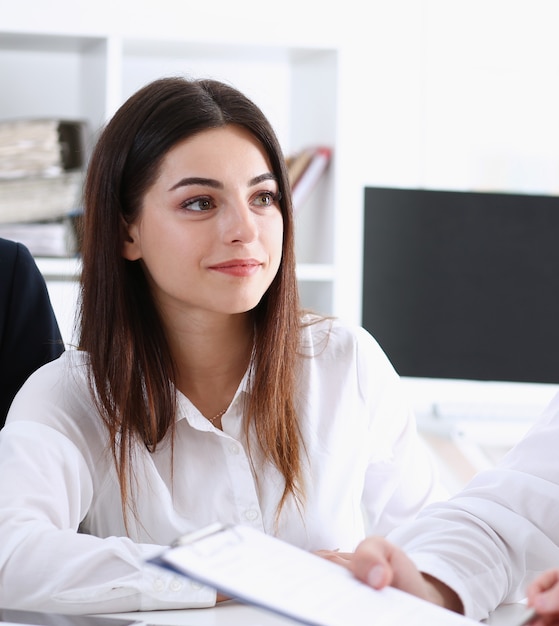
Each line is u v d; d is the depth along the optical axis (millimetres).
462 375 2777
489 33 3189
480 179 3223
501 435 2572
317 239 2777
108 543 1126
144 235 1311
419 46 3152
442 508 1214
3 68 2785
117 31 2549
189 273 1273
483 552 1123
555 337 2801
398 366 2764
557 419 1252
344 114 2670
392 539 1181
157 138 1281
